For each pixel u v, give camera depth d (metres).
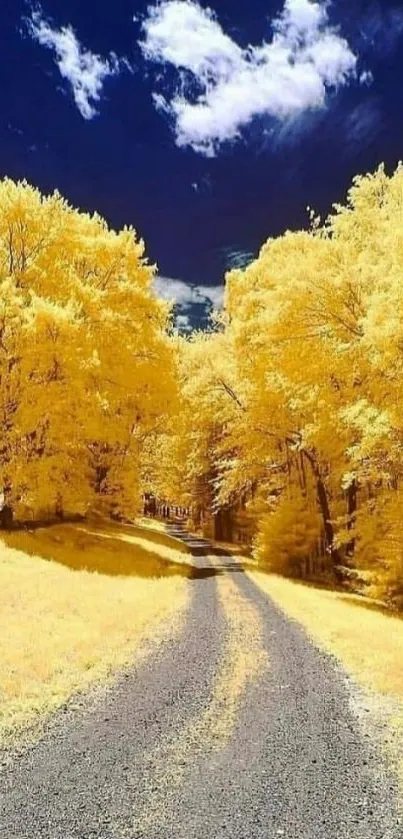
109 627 13.83
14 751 7.10
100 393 26.42
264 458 30.78
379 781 6.45
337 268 21.31
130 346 27.67
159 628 14.34
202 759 6.93
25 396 23.33
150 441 47.59
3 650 11.23
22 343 22.89
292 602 18.75
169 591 19.67
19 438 23.73
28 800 5.89
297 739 7.61
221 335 38.59
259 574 26.61
